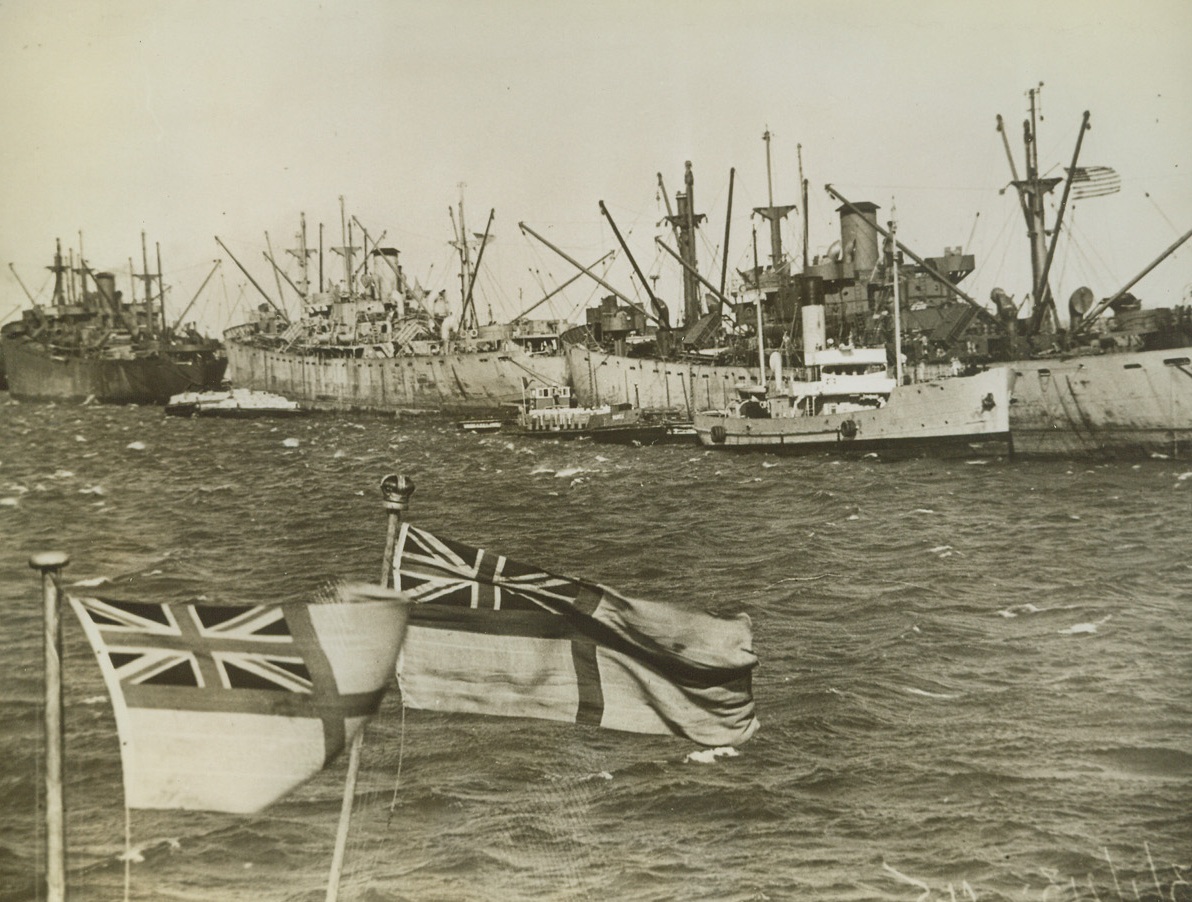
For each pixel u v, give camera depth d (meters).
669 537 40.34
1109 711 21.53
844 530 39.88
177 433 74.19
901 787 18.48
